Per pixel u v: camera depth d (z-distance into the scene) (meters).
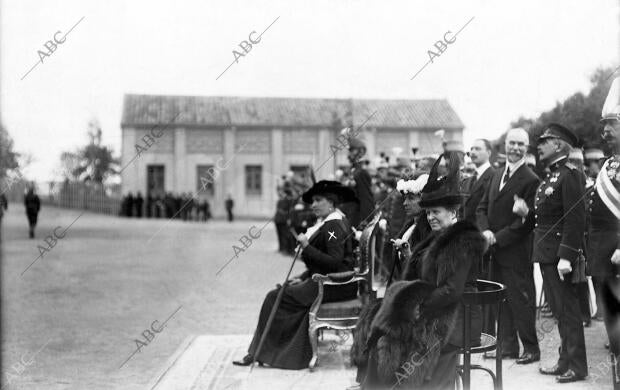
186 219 35.22
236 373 5.20
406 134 28.50
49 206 36.44
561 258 4.65
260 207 38.66
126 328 7.15
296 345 5.34
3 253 15.85
